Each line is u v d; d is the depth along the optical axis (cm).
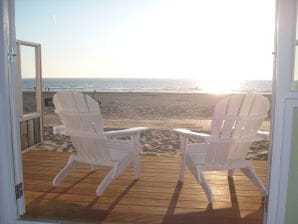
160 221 214
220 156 252
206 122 895
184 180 300
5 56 196
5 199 209
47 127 662
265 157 386
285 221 179
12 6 201
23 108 431
